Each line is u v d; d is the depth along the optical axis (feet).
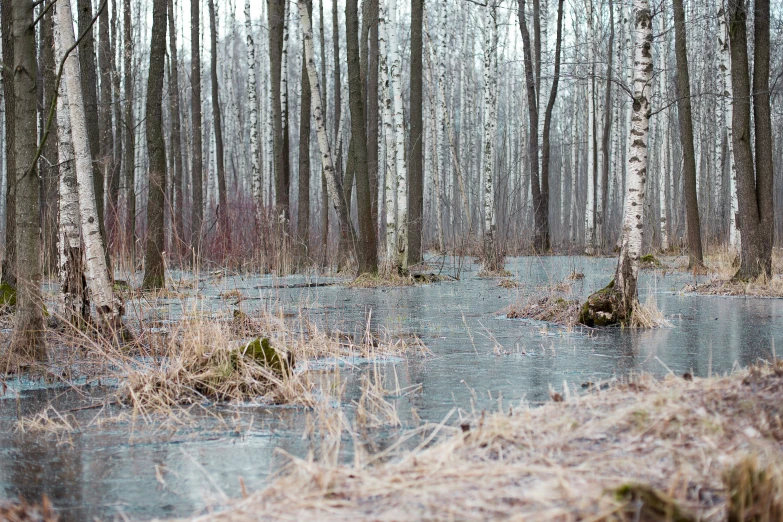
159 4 52.95
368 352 29.89
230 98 146.51
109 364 28.22
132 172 78.13
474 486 12.46
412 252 79.05
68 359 28.04
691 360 27.73
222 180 96.73
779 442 13.53
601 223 119.96
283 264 70.18
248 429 19.42
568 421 15.70
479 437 15.33
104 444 18.47
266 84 142.51
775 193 139.85
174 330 29.78
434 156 108.27
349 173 83.87
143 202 83.66
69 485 15.53
